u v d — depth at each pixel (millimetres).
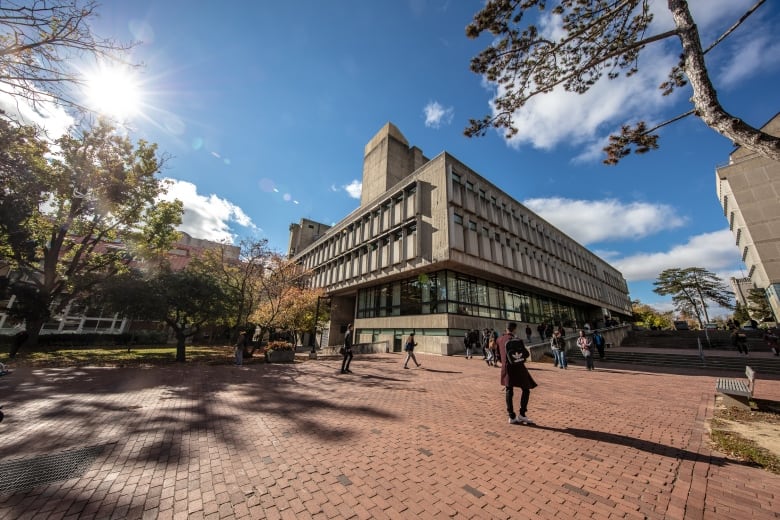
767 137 4426
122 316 14617
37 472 3342
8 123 8305
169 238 23234
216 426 5156
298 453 4082
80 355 16328
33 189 14203
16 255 17000
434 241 21875
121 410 5969
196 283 15641
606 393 8016
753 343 18141
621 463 3742
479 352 20281
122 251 21719
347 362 11797
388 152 34812
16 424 4953
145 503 2814
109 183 18188
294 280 27766
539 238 32250
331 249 36844
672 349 20188
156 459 3789
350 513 2717
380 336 26828
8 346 18547
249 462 3771
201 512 2697
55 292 19047
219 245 22375
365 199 37250
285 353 15453
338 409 6410
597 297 42875
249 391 8164
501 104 7438
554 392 8164
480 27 6656
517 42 6746
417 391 8336
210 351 22406
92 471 3416
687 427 5133
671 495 2984
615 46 6648
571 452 4113
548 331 23188
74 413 5656
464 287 23266
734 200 33969
